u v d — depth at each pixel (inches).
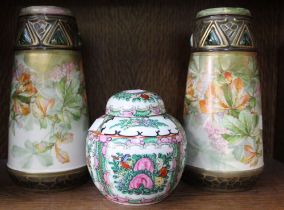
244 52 22.1
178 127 21.0
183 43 29.1
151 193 19.9
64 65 22.3
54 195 22.4
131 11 28.6
